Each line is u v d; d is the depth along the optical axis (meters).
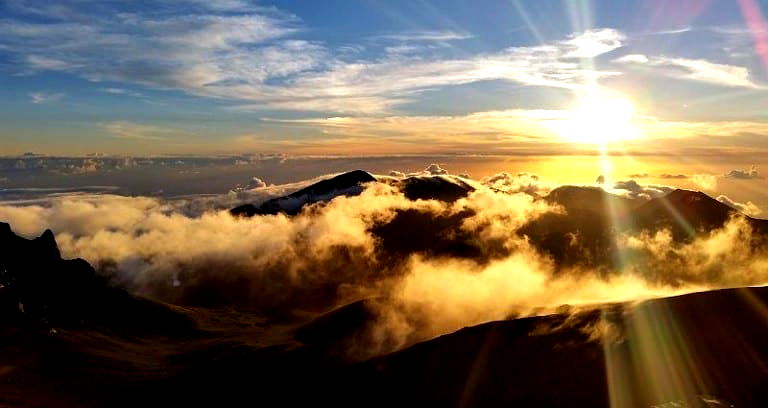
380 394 109.06
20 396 118.88
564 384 95.38
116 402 127.62
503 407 94.75
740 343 93.94
